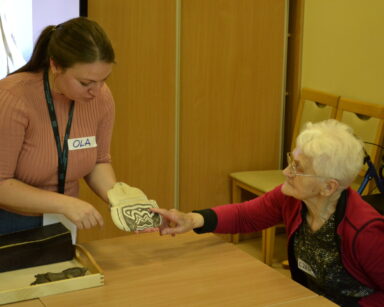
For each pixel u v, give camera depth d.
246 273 1.70
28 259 1.67
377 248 1.60
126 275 1.67
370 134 3.08
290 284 1.62
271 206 1.91
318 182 1.64
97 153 1.95
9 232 1.84
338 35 3.44
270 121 3.75
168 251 1.85
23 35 2.97
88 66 1.54
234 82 3.58
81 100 1.66
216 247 1.89
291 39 3.75
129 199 1.75
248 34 3.55
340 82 3.46
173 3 3.31
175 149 3.51
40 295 1.51
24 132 1.69
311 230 1.75
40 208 1.69
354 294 1.71
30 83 1.69
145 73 3.33
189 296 1.54
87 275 1.58
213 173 3.66
